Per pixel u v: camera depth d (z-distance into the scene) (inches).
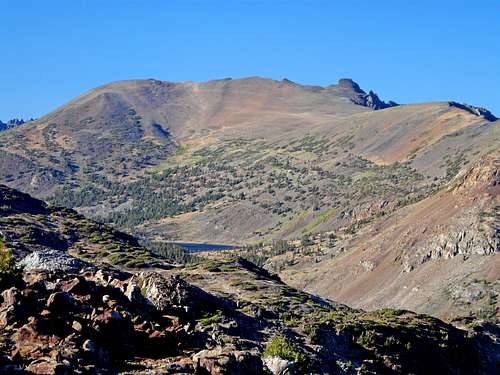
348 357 2834.6
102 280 2100.1
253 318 2770.7
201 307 2581.2
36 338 1401.3
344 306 4505.4
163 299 2522.1
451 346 3622.0
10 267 1798.7
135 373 1359.5
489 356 3937.0
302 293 4328.3
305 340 2746.1
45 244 4783.5
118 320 1546.5
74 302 1628.9
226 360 1435.8
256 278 4495.6
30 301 1524.4
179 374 1370.6
